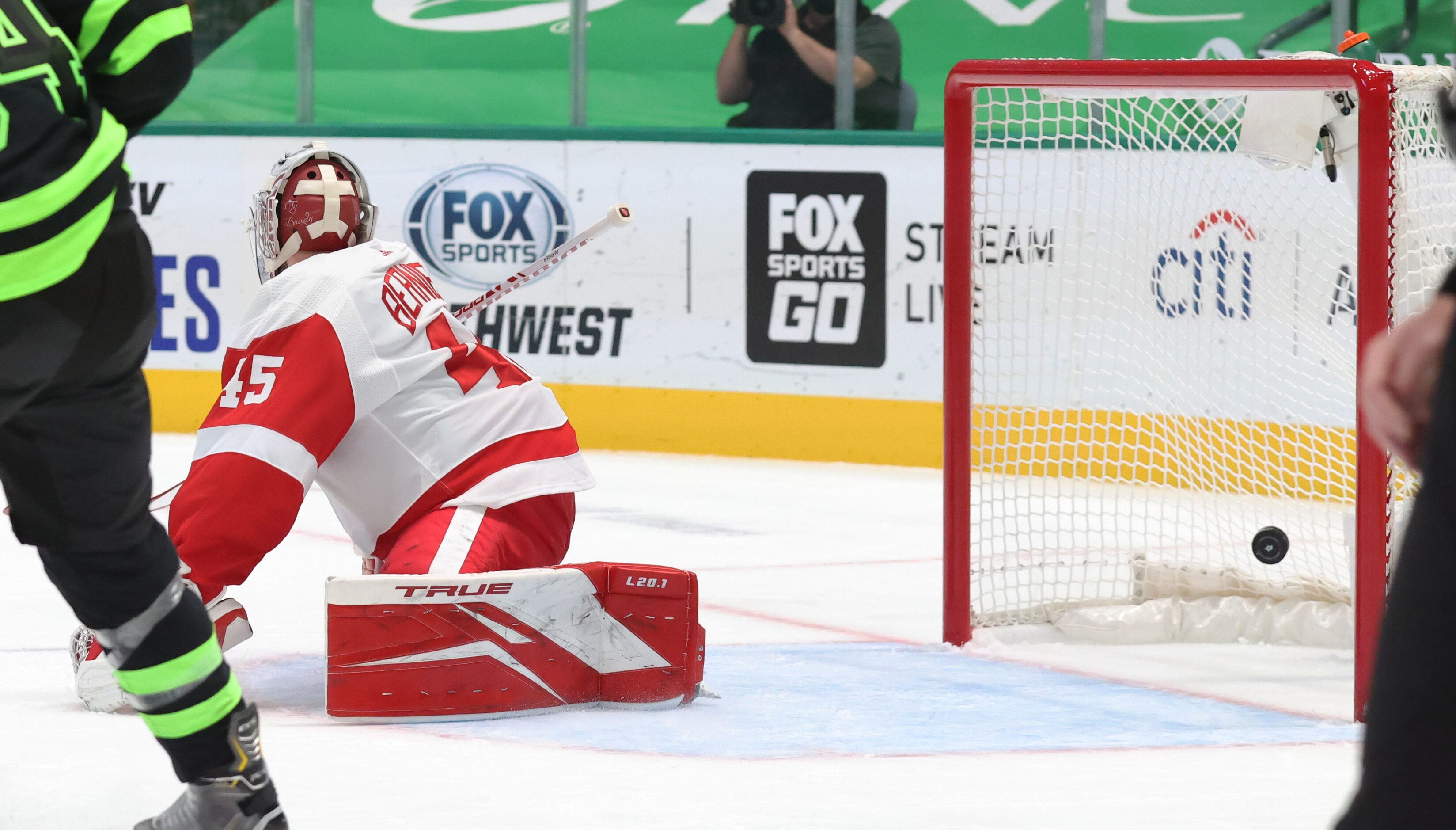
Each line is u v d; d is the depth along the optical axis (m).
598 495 23.11
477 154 28.17
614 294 27.53
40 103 6.49
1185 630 14.38
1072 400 22.94
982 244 14.49
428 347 11.66
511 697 11.02
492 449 11.81
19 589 16.27
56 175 6.48
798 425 26.59
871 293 26.02
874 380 26.09
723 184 26.78
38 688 11.91
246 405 11.03
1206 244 21.61
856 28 27.47
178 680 7.38
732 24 28.27
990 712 11.59
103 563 7.15
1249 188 21.14
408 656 10.80
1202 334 21.69
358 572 17.41
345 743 10.27
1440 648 4.65
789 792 9.29
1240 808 9.09
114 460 6.99
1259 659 13.70
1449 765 4.65
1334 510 18.50
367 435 11.55
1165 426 20.84
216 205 29.55
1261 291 21.17
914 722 11.22
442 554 11.32
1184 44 26.52
